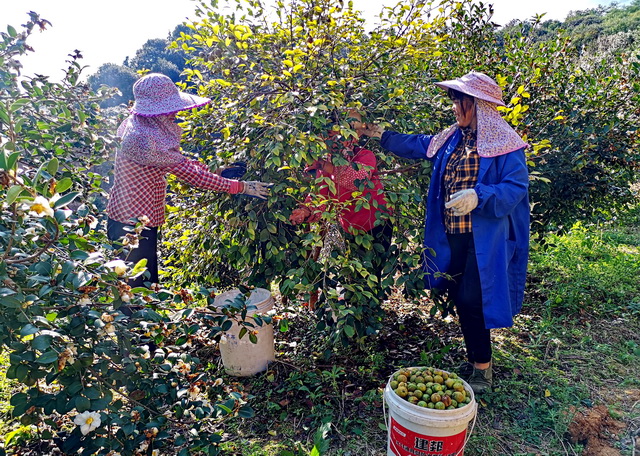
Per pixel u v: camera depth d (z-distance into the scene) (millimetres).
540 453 2285
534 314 3783
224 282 3596
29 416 1757
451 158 2625
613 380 2885
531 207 4348
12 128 1955
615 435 2404
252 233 2717
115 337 1795
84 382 1731
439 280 2754
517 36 4219
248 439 2445
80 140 2604
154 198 2691
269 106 2812
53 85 2635
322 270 2562
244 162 3020
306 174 2854
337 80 2824
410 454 1988
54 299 1709
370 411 2598
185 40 3098
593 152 3840
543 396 2717
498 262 2426
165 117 2545
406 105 2977
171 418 2008
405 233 2945
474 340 2670
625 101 4043
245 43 2811
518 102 3381
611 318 3719
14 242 1605
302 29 2953
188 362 2094
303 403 2701
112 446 1795
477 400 2646
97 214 2648
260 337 2922
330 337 2746
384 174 2977
